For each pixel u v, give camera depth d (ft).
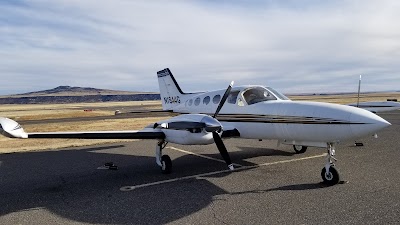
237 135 32.17
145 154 39.93
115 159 36.76
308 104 26.05
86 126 80.74
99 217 17.40
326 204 18.22
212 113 35.65
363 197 19.36
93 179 26.73
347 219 15.75
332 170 22.61
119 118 123.03
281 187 22.47
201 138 25.67
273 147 42.22
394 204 17.88
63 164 34.04
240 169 29.14
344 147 40.04
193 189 22.68
